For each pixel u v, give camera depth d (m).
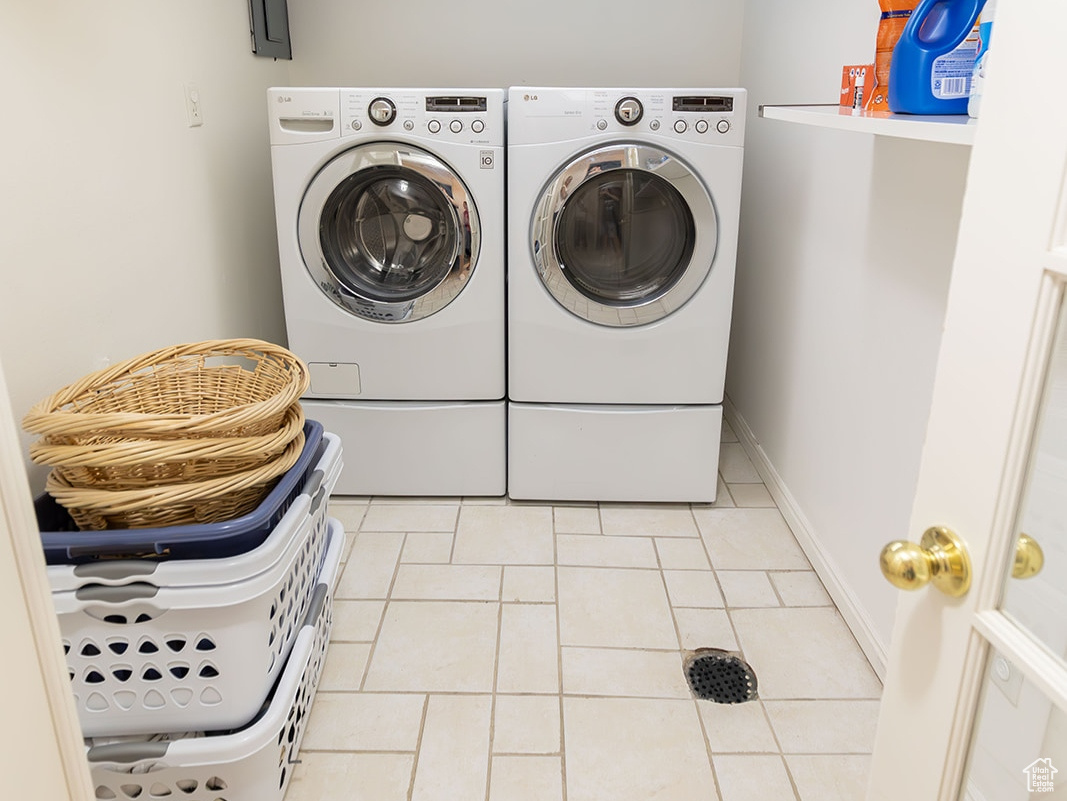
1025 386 0.59
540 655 1.76
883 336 1.66
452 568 2.07
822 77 1.97
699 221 2.08
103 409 1.39
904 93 1.22
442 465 2.37
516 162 2.05
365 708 1.61
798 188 2.19
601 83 2.86
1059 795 0.69
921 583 0.69
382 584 2.01
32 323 1.36
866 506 1.75
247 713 1.28
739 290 2.86
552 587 2.00
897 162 1.59
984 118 0.62
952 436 0.68
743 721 1.58
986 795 0.73
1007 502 0.63
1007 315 0.60
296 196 2.10
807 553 2.12
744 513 2.35
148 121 1.77
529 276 2.15
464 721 1.58
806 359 2.14
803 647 1.79
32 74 1.36
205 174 2.08
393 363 2.25
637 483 2.35
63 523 1.35
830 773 1.46
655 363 2.22
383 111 2.01
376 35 2.81
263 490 1.36
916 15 1.19
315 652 1.60
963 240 0.65
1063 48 0.53
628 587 2.00
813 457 2.09
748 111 2.71
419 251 2.21
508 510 2.36
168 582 1.17
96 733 1.26
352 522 2.29
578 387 2.26
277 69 2.71
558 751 1.51
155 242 1.80
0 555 0.55
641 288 2.20
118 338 1.64
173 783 1.27
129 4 1.68
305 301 2.20
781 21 2.32
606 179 2.08
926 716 0.75
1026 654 0.62
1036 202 0.57
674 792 1.42
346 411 2.31
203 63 2.07
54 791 0.62
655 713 1.60
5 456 0.55
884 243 1.65
